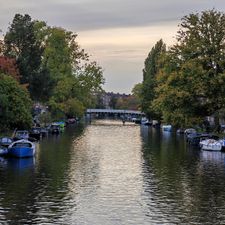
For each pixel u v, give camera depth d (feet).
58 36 417.08
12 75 301.84
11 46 353.10
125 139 316.40
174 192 135.13
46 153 221.25
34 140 280.10
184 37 291.58
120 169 174.29
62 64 421.18
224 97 272.92
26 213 111.24
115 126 517.96
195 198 127.65
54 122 420.77
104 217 109.29
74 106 458.91
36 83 346.74
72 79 444.55
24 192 132.46
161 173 166.40
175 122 290.35
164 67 298.56
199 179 154.81
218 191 136.46
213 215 111.24
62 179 152.25
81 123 584.40
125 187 141.28
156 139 319.47
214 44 281.74
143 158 207.41
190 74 275.39
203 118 288.30
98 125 536.01
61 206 118.11
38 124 367.66
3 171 165.99
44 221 105.29
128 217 109.50
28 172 164.35
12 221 104.94
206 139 254.88
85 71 479.82
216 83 271.28
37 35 406.82
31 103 292.40
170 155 220.23
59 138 314.96
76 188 138.72
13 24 357.82
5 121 255.09
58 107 433.48
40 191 134.00
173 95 280.31
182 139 319.68
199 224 104.37
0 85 258.16
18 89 266.16
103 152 229.45
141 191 135.95
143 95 502.38
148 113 500.74
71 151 231.50
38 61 358.23
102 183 146.92
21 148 199.82
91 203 121.49
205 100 284.20
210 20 284.41
